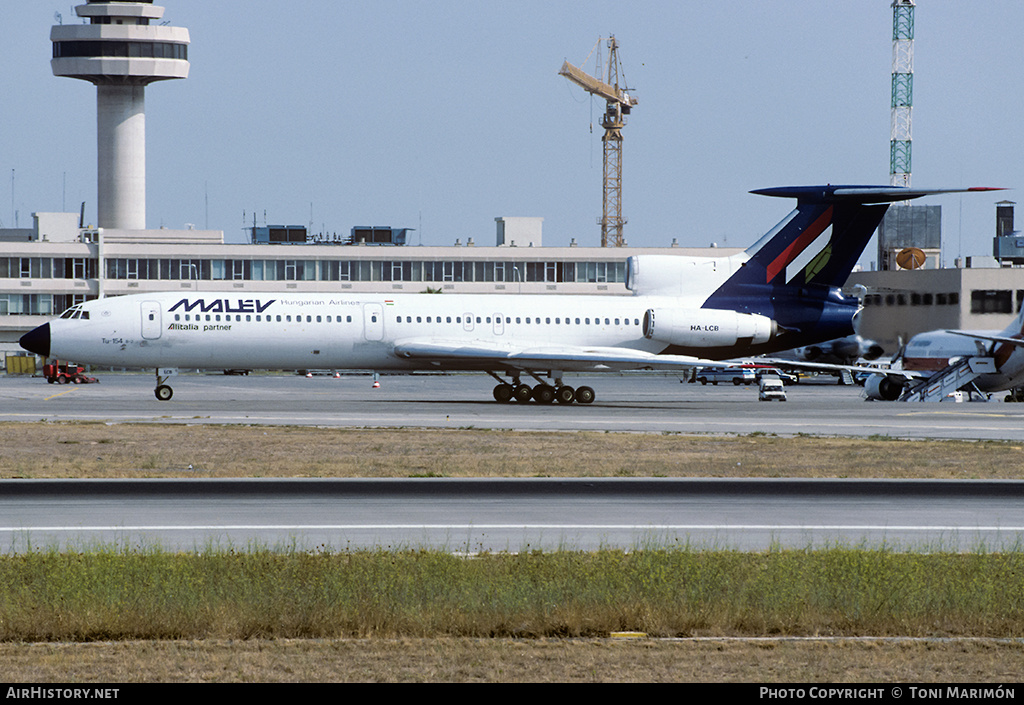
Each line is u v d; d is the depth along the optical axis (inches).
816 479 4547.2
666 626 2262.6
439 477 4505.4
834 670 1977.1
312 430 6274.6
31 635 2165.4
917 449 5684.1
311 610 2252.7
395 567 2642.7
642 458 5191.9
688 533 3388.3
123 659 2006.6
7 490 4082.2
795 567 2650.1
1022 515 3764.8
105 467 4704.7
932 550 3070.9
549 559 2805.1
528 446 5615.2
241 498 3961.6
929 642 2160.4
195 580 2463.1
